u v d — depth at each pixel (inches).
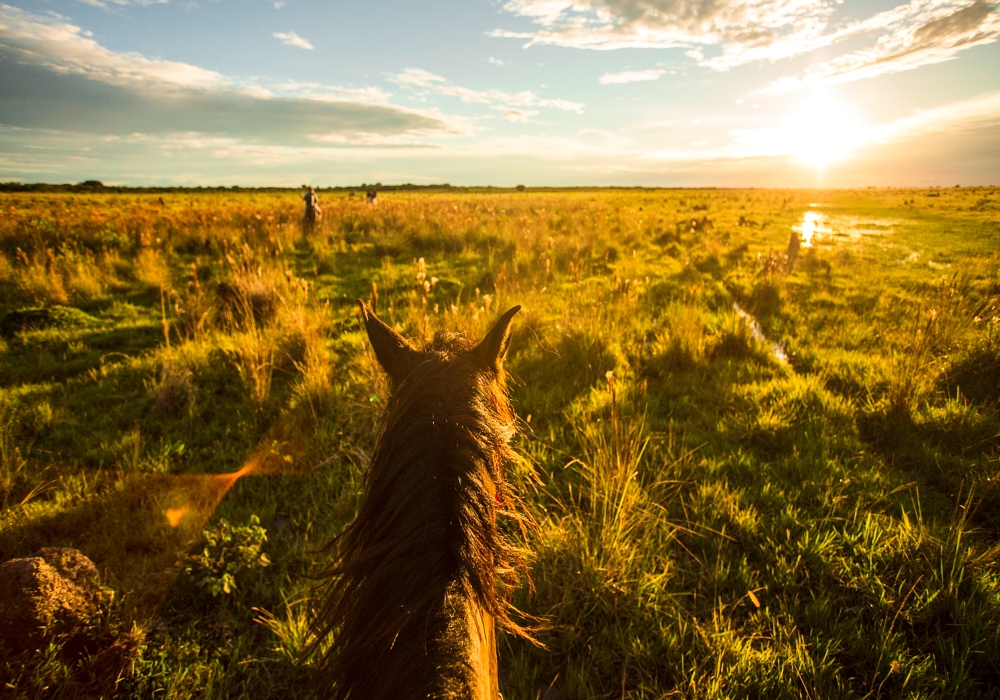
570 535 122.9
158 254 450.0
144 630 99.5
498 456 49.9
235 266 334.0
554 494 150.6
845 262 492.4
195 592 112.5
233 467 166.2
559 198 1792.6
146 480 154.6
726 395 209.9
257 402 199.5
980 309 249.8
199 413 195.3
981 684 97.5
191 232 565.9
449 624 37.0
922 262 490.0
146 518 136.2
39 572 87.9
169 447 171.0
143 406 200.4
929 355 221.3
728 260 510.0
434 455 44.2
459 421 46.8
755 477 159.0
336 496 153.6
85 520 136.8
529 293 309.4
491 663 45.6
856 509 139.6
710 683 95.4
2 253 395.5
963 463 159.6
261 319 285.9
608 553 119.0
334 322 299.6
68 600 88.2
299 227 625.0
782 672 96.7
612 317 285.4
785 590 117.9
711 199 1841.8
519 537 123.3
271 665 101.1
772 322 308.8
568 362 241.4
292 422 185.9
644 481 154.9
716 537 134.7
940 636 104.9
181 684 93.0
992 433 171.6
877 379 215.5
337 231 638.5
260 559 121.3
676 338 250.4
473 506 42.4
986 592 111.7
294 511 148.1
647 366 241.8
